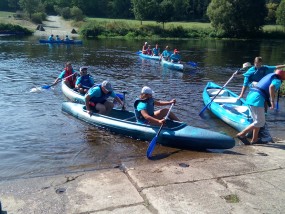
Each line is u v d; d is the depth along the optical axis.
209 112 9.80
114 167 5.77
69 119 8.75
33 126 8.18
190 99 11.45
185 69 19.02
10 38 37.31
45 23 57.69
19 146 6.93
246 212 3.99
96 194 4.40
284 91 11.81
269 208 4.09
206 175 5.02
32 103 10.35
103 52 26.55
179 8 77.00
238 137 7.13
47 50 26.39
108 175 5.06
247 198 4.32
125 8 78.44
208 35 51.41
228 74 17.59
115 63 20.38
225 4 50.84
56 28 52.47
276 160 5.71
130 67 18.92
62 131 7.84
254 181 4.82
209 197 4.33
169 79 15.50
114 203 4.17
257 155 6.00
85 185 4.68
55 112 9.38
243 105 9.20
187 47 34.66
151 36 48.16
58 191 4.50
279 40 49.66
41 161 6.16
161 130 6.94
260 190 4.54
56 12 76.31
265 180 4.86
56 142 7.16
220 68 19.92
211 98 10.23
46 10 77.50
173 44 37.88
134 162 5.98
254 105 6.61
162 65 19.92
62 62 20.00
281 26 58.09
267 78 6.63
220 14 50.97
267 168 5.32
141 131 7.14
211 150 6.61
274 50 33.53
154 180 4.82
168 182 4.75
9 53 23.66
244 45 39.50
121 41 39.59
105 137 7.46
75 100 10.31
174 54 19.41
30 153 6.56
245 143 7.00
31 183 4.79
